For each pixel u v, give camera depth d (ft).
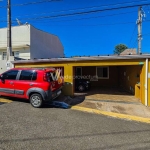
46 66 33.47
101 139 14.52
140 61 27.78
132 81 38.01
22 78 24.76
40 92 23.00
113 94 37.29
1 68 37.91
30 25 52.19
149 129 17.57
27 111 21.91
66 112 22.61
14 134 14.67
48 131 15.72
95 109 24.63
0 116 19.26
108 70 54.95
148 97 26.99
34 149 12.21
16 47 51.57
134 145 13.58
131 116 21.80
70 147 12.78
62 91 33.19
